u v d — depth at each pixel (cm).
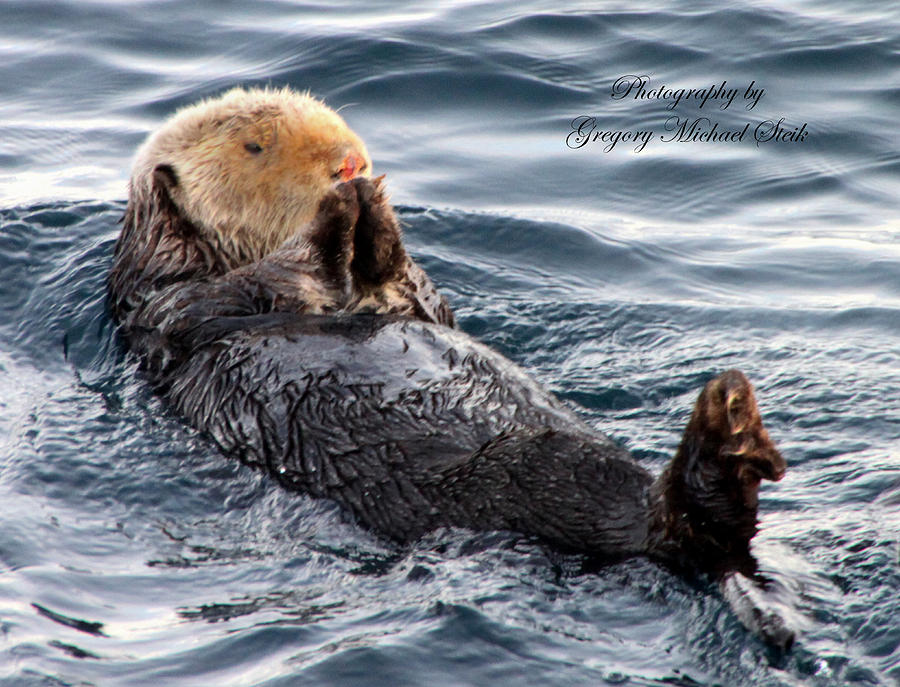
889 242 2655
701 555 1327
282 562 1466
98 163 2953
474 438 1555
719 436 1313
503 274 2548
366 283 1931
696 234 2741
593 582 1338
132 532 1572
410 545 1438
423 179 2911
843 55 3328
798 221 2775
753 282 2539
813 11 3616
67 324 2188
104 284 2284
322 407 1606
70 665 1267
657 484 1383
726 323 2348
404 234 2662
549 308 2388
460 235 2686
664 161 3000
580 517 1401
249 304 1861
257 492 1594
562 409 1691
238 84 3216
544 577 1348
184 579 1451
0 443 1806
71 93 3284
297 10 3712
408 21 3575
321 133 2062
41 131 3102
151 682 1246
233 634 1316
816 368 2109
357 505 1498
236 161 2050
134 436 1783
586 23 3566
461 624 1287
